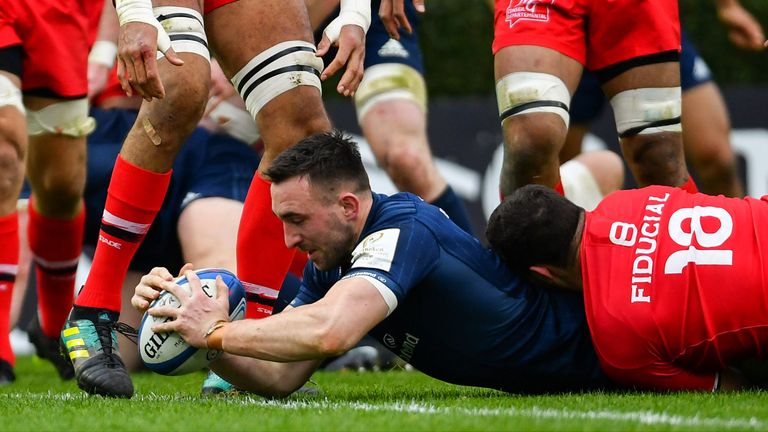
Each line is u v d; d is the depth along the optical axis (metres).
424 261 12.64
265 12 13.98
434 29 36.25
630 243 12.88
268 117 14.02
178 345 12.73
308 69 14.08
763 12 35.03
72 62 19.44
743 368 13.69
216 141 21.64
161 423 10.98
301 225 12.57
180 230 20.92
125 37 12.84
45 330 21.42
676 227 12.88
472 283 13.00
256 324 12.30
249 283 14.59
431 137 32.72
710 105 22.84
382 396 14.24
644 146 17.80
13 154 18.02
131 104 22.92
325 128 14.19
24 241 23.95
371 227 12.75
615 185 23.91
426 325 13.16
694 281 12.62
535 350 13.27
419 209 12.96
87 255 28.72
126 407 12.44
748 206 13.08
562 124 16.98
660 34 17.45
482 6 36.19
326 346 11.92
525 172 17.19
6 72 18.08
